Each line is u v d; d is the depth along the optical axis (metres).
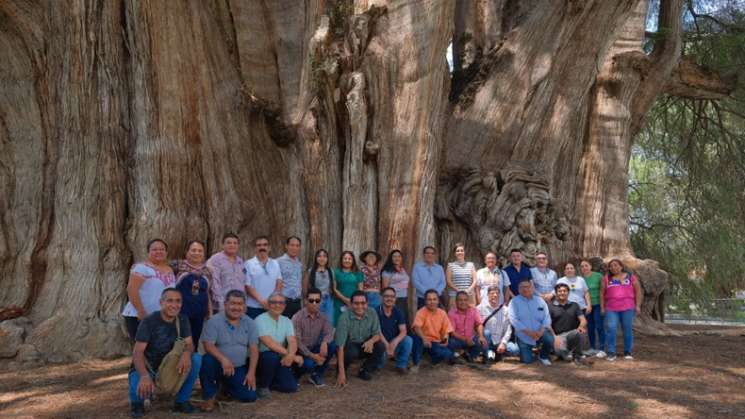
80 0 9.11
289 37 11.12
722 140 19.48
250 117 10.70
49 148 9.39
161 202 9.28
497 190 11.15
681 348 10.04
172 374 5.34
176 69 9.52
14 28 9.33
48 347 8.40
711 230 19.25
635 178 22.95
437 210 11.32
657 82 14.50
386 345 7.34
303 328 6.88
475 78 12.41
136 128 9.37
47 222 9.20
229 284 7.07
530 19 12.20
